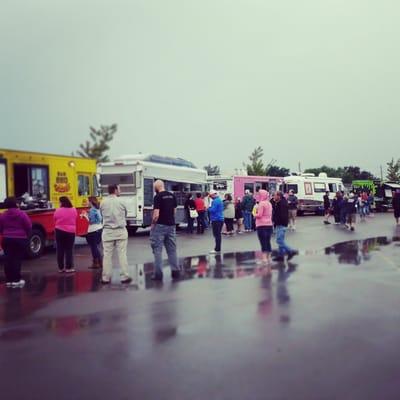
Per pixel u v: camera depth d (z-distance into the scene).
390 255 13.20
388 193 44.62
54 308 7.76
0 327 6.70
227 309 7.25
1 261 15.04
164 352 5.40
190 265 12.10
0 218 10.08
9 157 14.31
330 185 40.12
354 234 20.52
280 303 7.55
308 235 20.27
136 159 22.19
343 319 6.55
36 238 14.95
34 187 15.16
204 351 5.39
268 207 12.02
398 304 7.39
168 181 23.11
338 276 9.91
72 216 11.73
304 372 4.70
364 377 4.56
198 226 22.70
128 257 14.26
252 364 4.95
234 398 4.17
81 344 5.81
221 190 31.64
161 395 4.29
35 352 5.57
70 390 4.47
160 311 7.29
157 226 10.30
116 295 8.64
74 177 16.81
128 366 5.02
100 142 39.81
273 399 4.13
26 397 4.36
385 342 5.56
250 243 17.56
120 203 10.16
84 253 16.08
